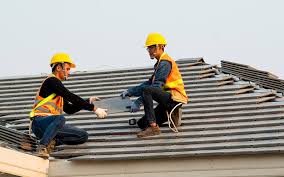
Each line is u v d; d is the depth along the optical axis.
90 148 17.47
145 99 17.64
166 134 17.52
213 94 18.88
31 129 17.66
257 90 19.14
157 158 16.69
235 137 16.92
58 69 17.91
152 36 18.16
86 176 16.94
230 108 18.20
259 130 17.06
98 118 18.75
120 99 18.22
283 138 16.61
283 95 19.61
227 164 16.42
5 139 17.80
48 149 17.38
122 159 16.77
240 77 20.41
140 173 16.75
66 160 17.00
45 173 16.95
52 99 17.61
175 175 16.59
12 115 19.48
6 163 15.94
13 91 20.69
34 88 20.75
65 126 17.61
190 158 16.61
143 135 17.53
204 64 20.47
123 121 18.50
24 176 16.39
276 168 16.20
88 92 20.30
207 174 16.47
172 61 18.00
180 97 17.70
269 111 17.80
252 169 16.30
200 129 17.53
